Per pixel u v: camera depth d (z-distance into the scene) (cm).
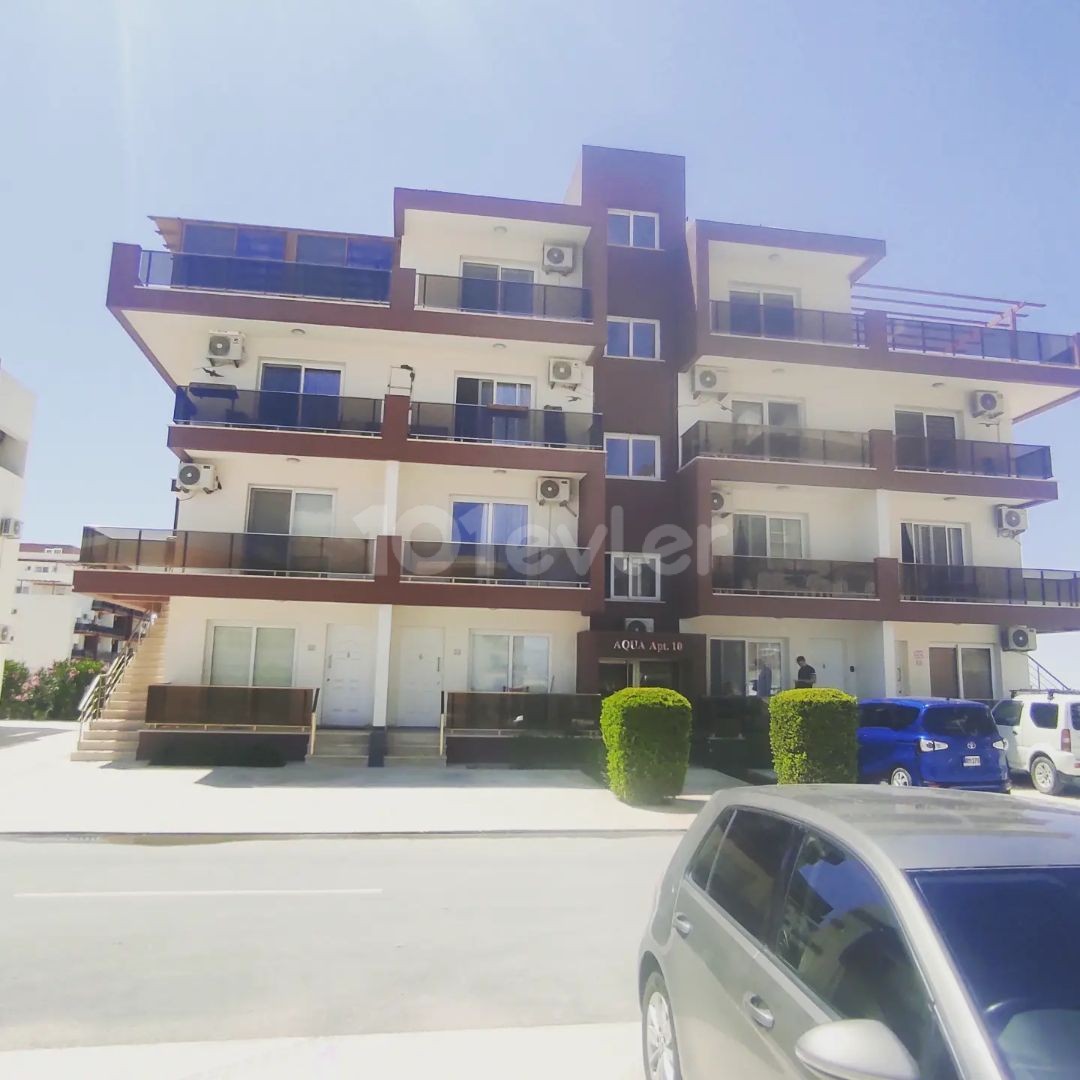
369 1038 436
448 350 1906
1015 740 1531
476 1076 395
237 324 1767
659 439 2048
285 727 1631
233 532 1703
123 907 675
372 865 848
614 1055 419
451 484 1864
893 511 2077
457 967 546
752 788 378
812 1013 239
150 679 1817
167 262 1747
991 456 2064
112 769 1496
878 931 241
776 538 2042
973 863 253
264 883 763
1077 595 2025
